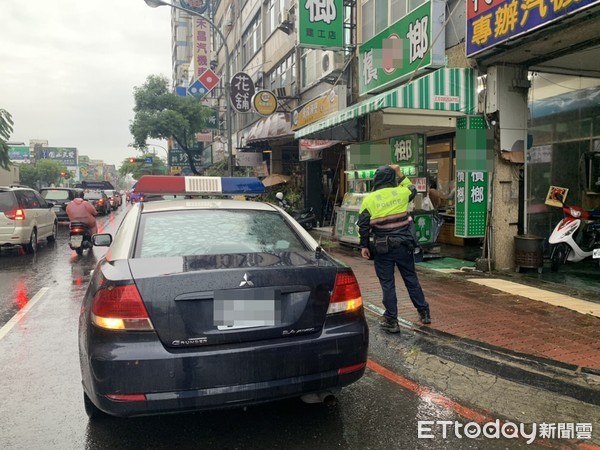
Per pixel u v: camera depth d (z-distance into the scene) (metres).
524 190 8.49
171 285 2.75
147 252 3.29
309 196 17.30
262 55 23.72
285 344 2.86
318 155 15.59
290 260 3.18
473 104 8.11
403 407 3.58
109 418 3.41
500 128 7.99
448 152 11.53
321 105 13.82
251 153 21.95
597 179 8.52
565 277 7.73
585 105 8.95
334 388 3.04
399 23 10.62
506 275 7.95
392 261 5.24
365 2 12.69
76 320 6.03
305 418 3.40
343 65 13.58
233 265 2.96
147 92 27.81
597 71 8.41
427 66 9.45
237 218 3.85
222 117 33.97
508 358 4.46
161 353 2.66
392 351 4.73
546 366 4.24
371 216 5.20
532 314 5.73
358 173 11.85
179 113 27.91
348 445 3.05
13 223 11.48
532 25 6.36
